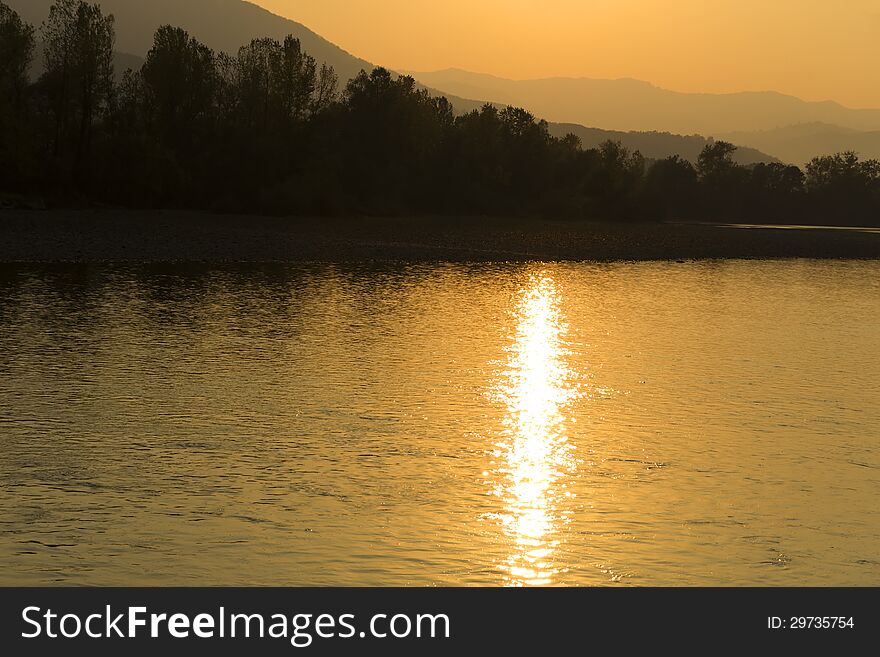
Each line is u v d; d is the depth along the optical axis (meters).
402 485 24.45
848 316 65.19
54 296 61.78
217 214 148.00
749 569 19.66
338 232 129.00
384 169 186.62
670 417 32.91
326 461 26.50
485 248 119.69
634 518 22.39
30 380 36.19
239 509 22.30
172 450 27.20
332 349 45.19
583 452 28.09
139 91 166.00
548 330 54.53
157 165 149.25
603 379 39.72
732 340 52.25
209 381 36.94
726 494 24.27
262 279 77.44
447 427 30.77
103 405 32.53
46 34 150.50
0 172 140.38
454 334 51.47
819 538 21.33
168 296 64.00
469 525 21.66
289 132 172.12
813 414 33.72
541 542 20.75
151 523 21.27
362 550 20.05
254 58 172.88
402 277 84.25
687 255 126.62
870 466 27.16
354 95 191.88
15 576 18.52
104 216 128.25
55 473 24.75
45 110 153.38
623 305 68.75
